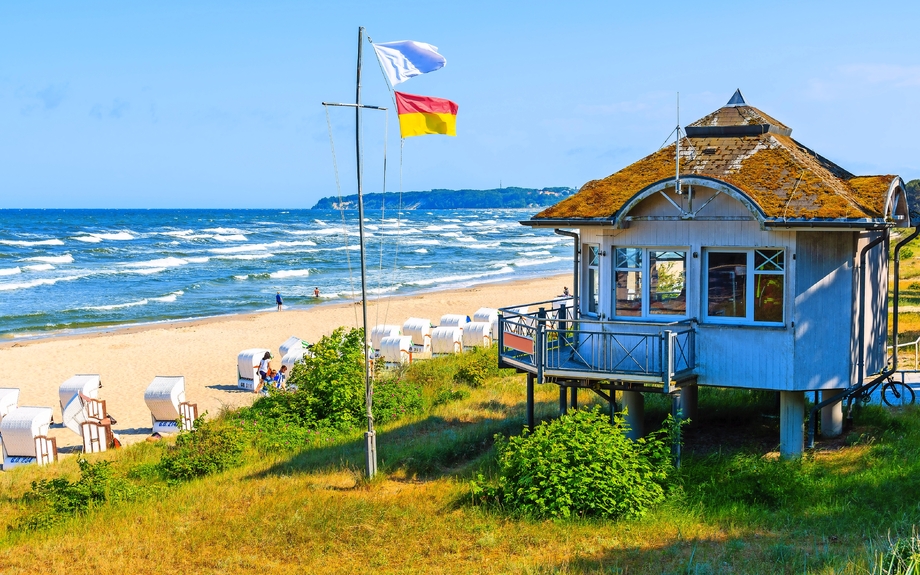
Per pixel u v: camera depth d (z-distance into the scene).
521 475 15.34
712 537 13.17
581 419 15.63
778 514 14.05
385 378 27.25
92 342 44.28
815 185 16.00
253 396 31.84
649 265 16.92
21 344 43.84
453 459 18.88
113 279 76.25
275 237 138.25
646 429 19.59
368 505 15.70
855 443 17.28
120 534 15.48
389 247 122.62
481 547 13.43
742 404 20.98
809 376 15.95
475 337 36.41
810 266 15.77
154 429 26.83
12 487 20.22
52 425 28.45
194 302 62.38
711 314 16.55
